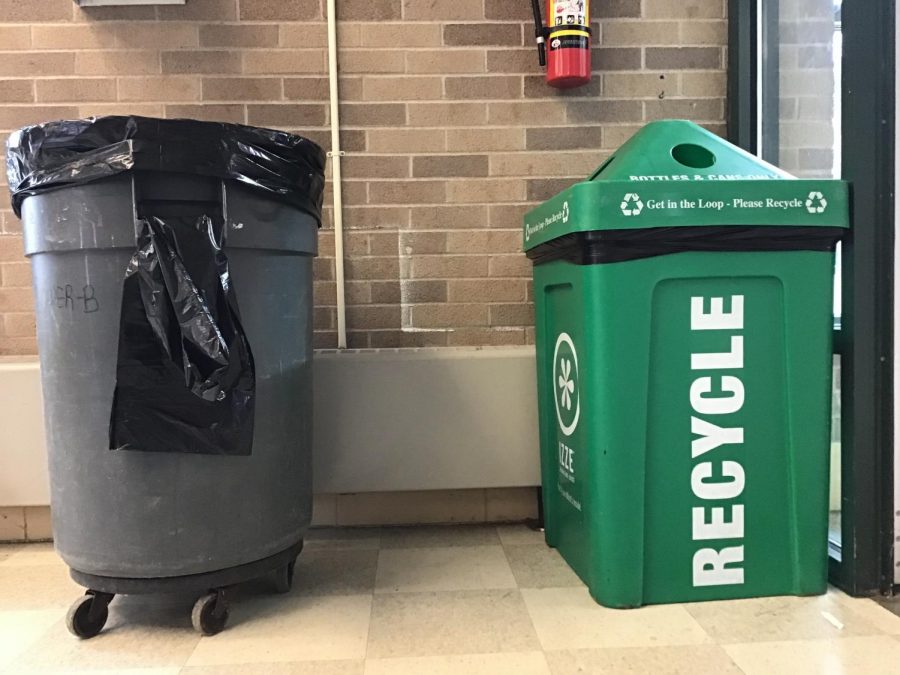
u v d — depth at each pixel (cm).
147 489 132
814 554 151
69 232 128
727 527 150
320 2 200
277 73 202
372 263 207
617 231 139
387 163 205
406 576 169
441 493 209
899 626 138
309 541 196
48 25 197
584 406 150
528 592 158
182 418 130
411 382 198
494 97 205
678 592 150
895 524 151
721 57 208
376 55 203
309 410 156
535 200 208
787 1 199
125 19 198
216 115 201
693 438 147
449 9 203
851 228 147
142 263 125
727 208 141
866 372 148
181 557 134
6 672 126
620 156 159
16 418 190
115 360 129
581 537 161
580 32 194
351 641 136
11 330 203
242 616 148
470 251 208
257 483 141
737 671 123
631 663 126
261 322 139
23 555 190
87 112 199
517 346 209
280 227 141
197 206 129
